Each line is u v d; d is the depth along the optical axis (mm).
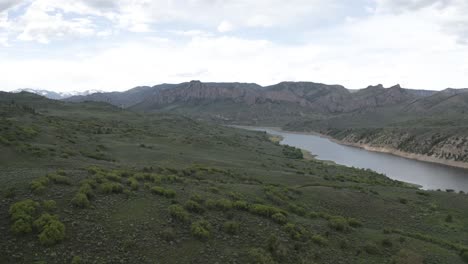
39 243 14797
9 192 18875
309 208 32344
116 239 16500
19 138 47875
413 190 52000
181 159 58906
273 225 21906
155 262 15328
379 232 26422
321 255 18953
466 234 31969
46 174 24250
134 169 37875
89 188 21562
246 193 31641
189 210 21656
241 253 17328
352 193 40844
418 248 22719
